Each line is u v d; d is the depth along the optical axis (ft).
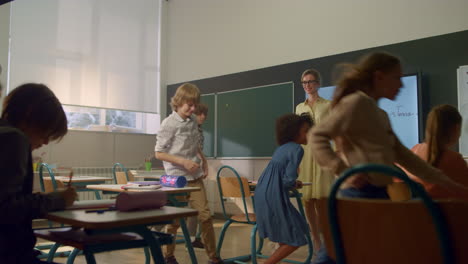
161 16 23.65
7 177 3.71
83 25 20.35
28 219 4.12
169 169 10.07
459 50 14.34
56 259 10.97
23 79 18.35
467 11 14.26
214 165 20.81
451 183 4.69
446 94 14.49
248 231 16.15
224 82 20.97
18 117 4.17
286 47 18.88
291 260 10.75
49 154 18.49
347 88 4.56
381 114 4.42
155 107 23.06
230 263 10.87
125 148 21.27
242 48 20.44
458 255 2.42
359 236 2.75
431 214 2.45
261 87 19.44
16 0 18.26
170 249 9.87
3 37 17.85
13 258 3.96
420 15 15.30
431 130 5.98
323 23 17.81
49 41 19.17
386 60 4.62
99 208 4.89
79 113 20.20
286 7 19.06
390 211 2.61
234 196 10.12
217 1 21.68
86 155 19.75
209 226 9.88
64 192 4.43
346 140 4.20
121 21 21.80
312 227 12.85
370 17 16.53
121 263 10.64
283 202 8.09
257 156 19.15
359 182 4.07
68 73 19.74
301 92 18.11
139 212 4.46
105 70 21.03
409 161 4.77
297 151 8.11
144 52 22.71
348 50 17.01
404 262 2.58
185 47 22.89
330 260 3.97
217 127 20.89
